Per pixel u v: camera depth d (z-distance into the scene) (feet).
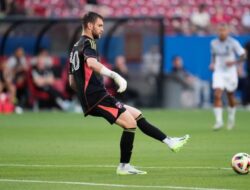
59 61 317.22
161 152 156.87
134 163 135.74
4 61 309.42
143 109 318.86
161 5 380.37
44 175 118.42
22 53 312.09
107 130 219.82
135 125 117.80
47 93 310.24
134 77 326.03
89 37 117.70
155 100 325.21
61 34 319.68
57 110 315.78
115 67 309.83
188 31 360.07
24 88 313.12
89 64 115.34
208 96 333.62
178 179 112.37
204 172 121.49
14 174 119.96
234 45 221.05
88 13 117.80
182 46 332.19
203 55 332.19
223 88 218.59
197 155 150.30
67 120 262.06
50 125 238.89
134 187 103.76
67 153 155.02
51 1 372.38
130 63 326.85
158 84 320.50
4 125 238.27
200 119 262.06
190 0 383.65
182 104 328.90
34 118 271.08
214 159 142.61
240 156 118.32
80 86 117.80
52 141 184.34
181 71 327.06
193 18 364.38
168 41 331.57
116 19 303.68
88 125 239.50
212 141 181.68
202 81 333.01
